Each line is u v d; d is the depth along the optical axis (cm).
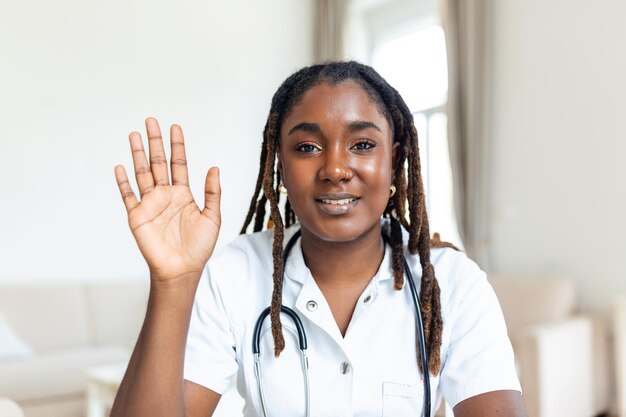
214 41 413
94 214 352
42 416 212
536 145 319
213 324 85
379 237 85
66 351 284
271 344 83
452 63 343
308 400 79
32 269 329
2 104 324
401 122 83
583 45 299
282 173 83
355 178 75
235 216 414
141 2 380
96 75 359
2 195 322
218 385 82
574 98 303
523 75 326
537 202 318
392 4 431
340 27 440
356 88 78
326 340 81
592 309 293
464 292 86
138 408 64
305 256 86
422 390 81
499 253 335
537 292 283
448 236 383
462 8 343
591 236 294
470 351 81
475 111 336
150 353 65
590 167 295
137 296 332
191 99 400
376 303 83
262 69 436
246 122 425
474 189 336
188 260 67
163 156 70
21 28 332
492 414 75
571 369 243
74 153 347
